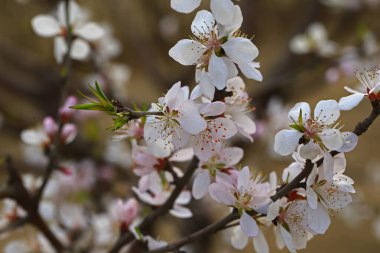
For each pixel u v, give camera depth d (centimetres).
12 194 43
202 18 35
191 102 34
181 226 69
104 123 76
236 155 37
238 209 36
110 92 68
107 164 71
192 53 35
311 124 34
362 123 34
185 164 47
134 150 38
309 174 34
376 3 81
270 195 36
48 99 77
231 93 36
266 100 75
